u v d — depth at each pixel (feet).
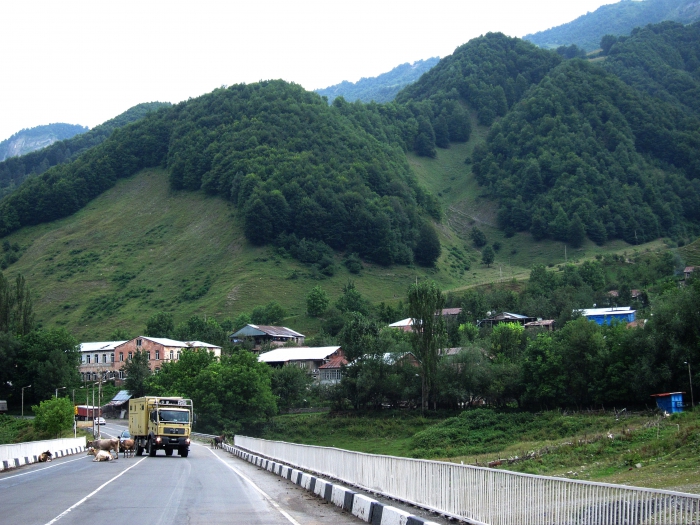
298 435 271.90
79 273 634.02
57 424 225.97
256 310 488.85
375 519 48.70
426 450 209.15
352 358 297.33
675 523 31.12
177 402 143.84
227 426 275.80
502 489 43.57
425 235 650.02
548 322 383.04
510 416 235.81
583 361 236.22
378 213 640.58
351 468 75.66
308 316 492.95
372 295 556.92
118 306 565.53
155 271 617.62
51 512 51.75
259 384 285.84
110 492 66.90
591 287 466.29
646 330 226.38
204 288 561.84
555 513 38.27
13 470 104.88
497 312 427.33
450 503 51.01
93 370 415.23
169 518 49.29
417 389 281.33
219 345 427.74
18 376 343.87
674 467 99.50
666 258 484.74
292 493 70.69
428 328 272.10
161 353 401.70
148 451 142.61
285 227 627.46
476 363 266.77
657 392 216.95
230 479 86.33
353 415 284.41
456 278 628.28
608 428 192.34
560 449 149.79
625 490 33.86
